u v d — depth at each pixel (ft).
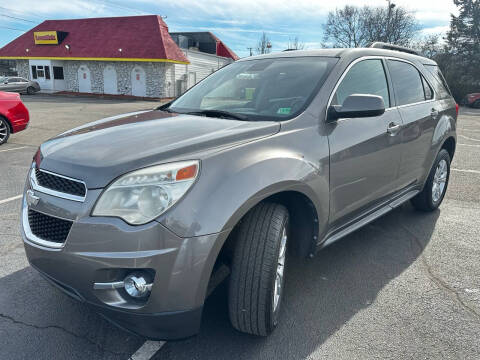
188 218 5.89
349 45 147.43
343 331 7.80
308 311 8.46
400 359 7.03
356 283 9.65
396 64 11.91
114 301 6.06
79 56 91.91
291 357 7.07
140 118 9.11
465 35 129.08
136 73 89.20
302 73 9.55
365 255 11.18
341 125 8.83
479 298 9.03
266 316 6.89
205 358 7.04
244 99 9.52
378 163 10.03
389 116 10.55
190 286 5.98
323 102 8.63
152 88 88.63
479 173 21.36
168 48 88.22
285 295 9.08
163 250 5.78
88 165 6.30
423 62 13.85
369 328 7.89
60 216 6.27
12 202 15.42
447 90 15.11
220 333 7.70
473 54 124.77
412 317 8.27
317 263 10.68
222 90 10.33
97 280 5.99
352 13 142.61
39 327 7.86
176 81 92.63
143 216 5.82
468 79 120.57
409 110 11.62
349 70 9.68
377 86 10.62
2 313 8.29
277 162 6.99
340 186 8.72
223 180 6.24
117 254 5.79
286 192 7.51
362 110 8.17
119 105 67.36
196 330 6.38
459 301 8.90
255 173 6.57
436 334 7.72
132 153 6.41
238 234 6.93
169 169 6.01
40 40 98.32
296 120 8.07
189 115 9.13
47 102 70.23
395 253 11.33
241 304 6.85
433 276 10.03
